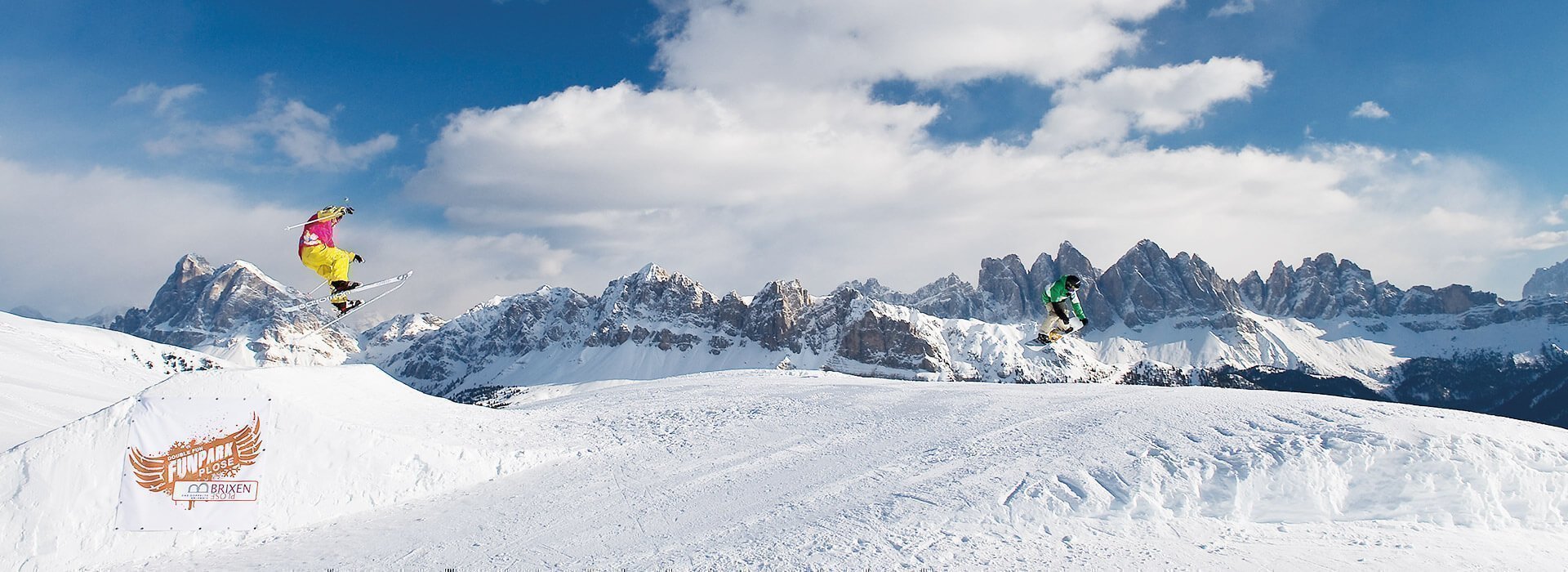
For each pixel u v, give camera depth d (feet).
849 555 63.87
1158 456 84.79
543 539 73.46
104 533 72.95
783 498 82.53
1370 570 60.80
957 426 110.22
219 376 86.22
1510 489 75.82
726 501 83.46
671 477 95.55
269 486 81.82
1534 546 67.31
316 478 84.99
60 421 131.13
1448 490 75.72
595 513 81.71
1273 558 63.57
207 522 77.25
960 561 62.39
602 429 125.70
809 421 123.13
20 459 74.02
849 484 86.07
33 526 70.85
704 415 133.59
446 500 89.61
